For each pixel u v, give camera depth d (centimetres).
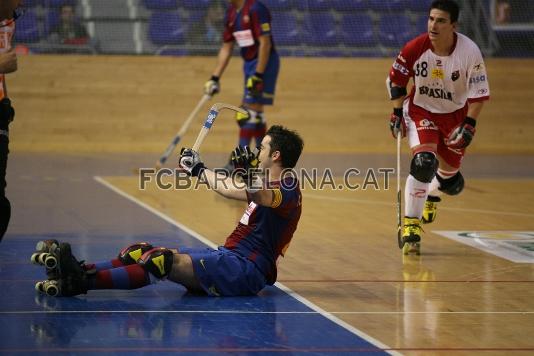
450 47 2009
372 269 1870
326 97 4572
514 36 4756
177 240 2155
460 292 1669
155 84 4450
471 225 2470
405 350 1274
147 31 4578
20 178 3306
